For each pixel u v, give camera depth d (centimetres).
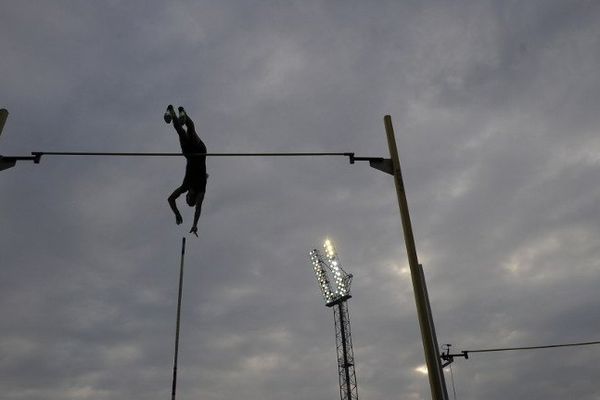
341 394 4203
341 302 4534
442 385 755
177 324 1261
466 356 2245
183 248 1320
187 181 899
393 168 914
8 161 925
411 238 835
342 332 4422
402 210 866
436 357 738
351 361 4306
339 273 4578
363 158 923
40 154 933
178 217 895
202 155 890
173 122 879
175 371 1227
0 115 943
